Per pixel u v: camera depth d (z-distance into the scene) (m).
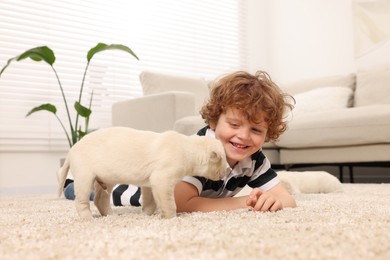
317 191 2.01
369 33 3.92
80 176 1.06
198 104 3.60
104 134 1.10
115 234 0.77
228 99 1.21
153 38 4.29
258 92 1.23
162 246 0.65
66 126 3.57
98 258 0.59
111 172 1.06
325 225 0.84
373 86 3.48
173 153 1.04
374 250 0.60
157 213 1.20
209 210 1.22
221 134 1.24
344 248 0.61
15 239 0.75
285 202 1.27
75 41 3.75
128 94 4.04
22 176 3.30
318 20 4.47
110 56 3.96
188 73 4.55
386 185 2.58
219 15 4.86
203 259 0.57
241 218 0.97
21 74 3.39
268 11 4.98
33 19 3.50
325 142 2.88
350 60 4.18
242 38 5.05
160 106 3.02
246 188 1.86
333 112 2.94
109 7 3.98
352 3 4.05
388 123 2.64
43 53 2.69
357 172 3.81
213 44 4.79
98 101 3.83
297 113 3.33
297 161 3.12
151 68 4.25
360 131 2.73
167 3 4.42
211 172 1.12
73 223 0.97
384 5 3.83
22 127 3.34
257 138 1.23
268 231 0.77
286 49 4.78
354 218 0.94
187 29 4.59
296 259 0.56
